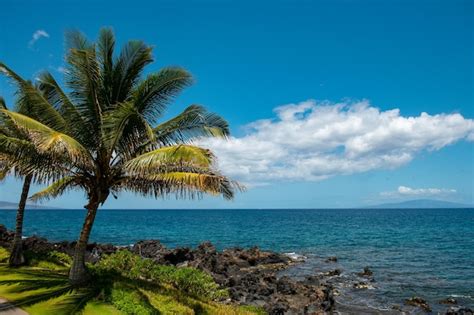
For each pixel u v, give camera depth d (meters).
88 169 15.17
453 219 138.38
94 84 15.34
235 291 24.56
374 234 75.75
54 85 15.23
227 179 13.23
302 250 52.03
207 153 13.01
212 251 40.03
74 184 16.84
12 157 14.52
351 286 29.52
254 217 156.75
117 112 13.62
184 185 13.62
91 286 14.97
